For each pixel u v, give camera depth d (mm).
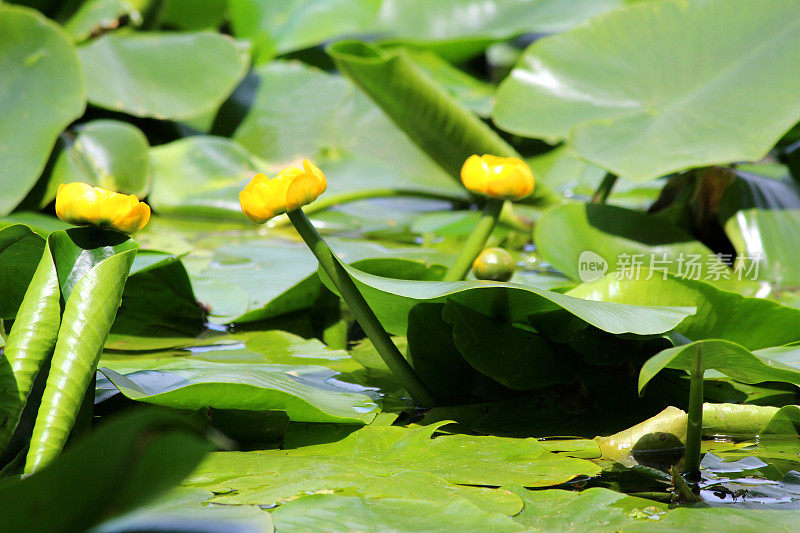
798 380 3098
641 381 3043
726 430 3145
